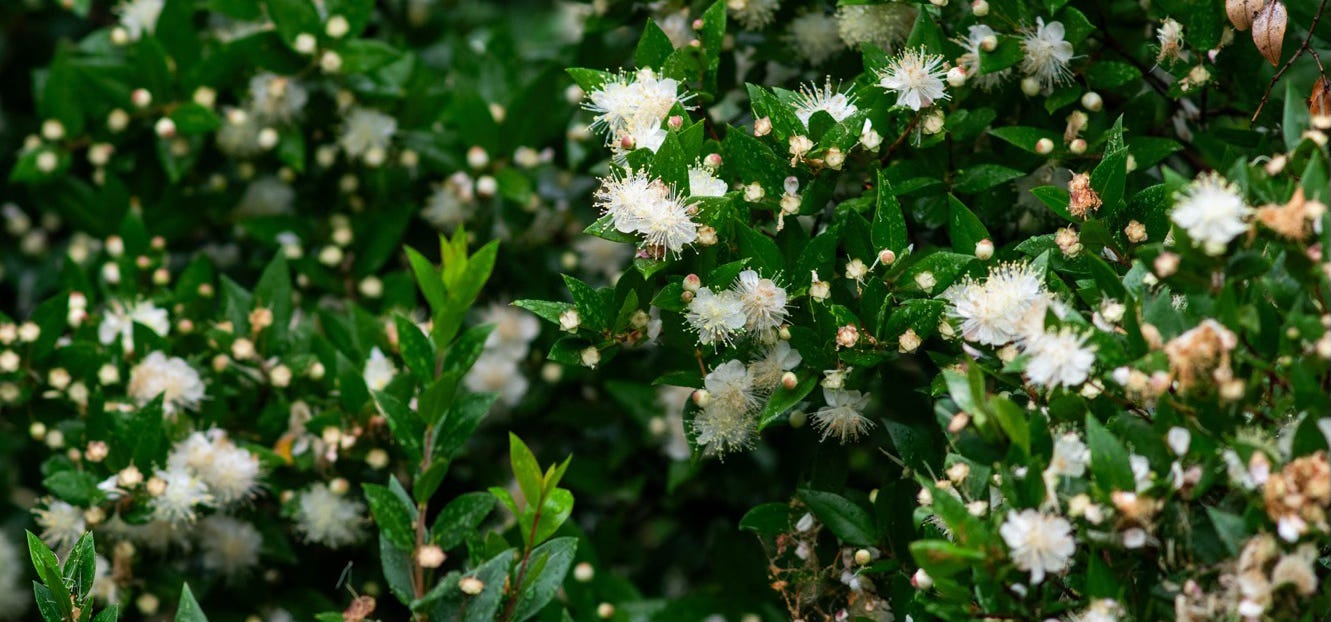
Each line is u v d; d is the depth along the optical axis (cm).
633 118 99
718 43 103
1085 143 101
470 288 97
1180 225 87
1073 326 90
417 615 95
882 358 96
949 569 87
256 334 112
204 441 107
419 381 98
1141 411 91
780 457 116
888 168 100
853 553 101
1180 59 103
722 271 96
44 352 110
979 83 103
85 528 107
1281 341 87
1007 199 104
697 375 99
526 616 96
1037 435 89
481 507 98
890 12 105
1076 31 101
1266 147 101
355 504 111
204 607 113
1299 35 104
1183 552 88
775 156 99
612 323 98
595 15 115
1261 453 85
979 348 96
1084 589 90
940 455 99
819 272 97
